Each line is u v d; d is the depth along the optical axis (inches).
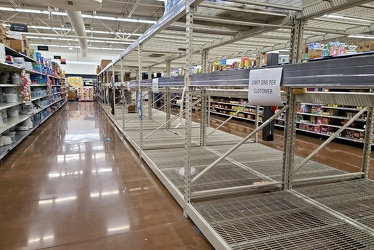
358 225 77.5
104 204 100.8
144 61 300.8
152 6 384.2
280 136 252.8
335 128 238.5
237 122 356.5
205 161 145.3
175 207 98.7
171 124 278.1
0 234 80.1
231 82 74.8
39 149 189.2
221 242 66.0
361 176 123.1
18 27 315.0
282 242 68.1
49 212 94.3
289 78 57.5
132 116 347.6
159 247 73.7
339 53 191.8
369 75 39.4
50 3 179.2
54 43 674.8
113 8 397.1
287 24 101.0
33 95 279.7
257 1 91.1
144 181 125.6
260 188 106.3
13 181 124.8
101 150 187.0
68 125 304.5
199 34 139.3
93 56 831.7
